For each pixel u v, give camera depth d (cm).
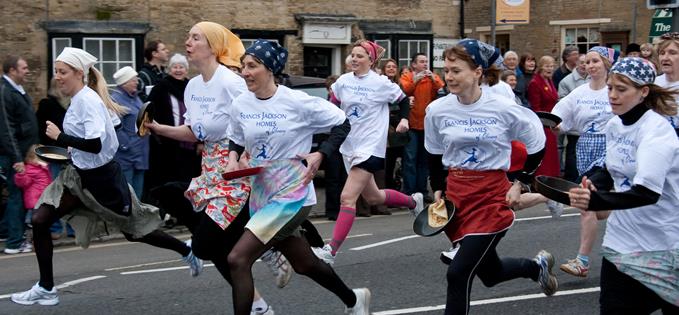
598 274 818
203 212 654
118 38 1559
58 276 857
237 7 1675
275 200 579
